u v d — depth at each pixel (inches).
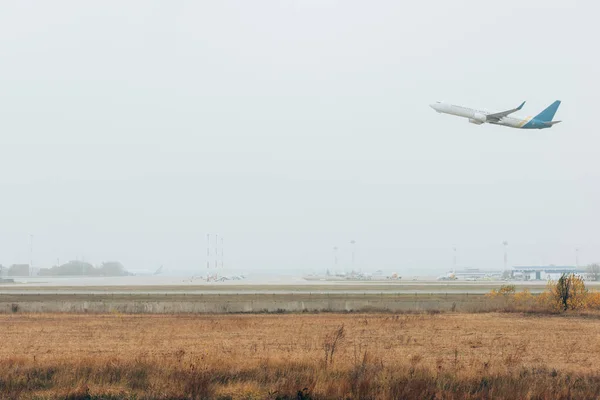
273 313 5329.7
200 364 2384.4
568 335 3614.7
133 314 5231.3
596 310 5290.4
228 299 6692.9
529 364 2588.6
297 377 2241.6
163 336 3501.5
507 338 3457.2
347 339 3371.1
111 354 2775.6
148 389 2148.1
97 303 5738.2
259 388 2159.2
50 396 2090.3
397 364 2442.2
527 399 2080.5
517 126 7485.2
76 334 3614.7
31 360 2544.3
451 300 6333.7
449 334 3624.5
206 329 3878.0
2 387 2166.6
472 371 2338.8
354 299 6609.3
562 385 2198.6
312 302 5777.6
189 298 6860.2
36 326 4097.0
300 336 3491.6
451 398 2080.5
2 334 3617.1
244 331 3752.5
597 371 2454.5
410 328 3951.8
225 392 2122.3
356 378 2199.8
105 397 2096.5
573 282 5506.9
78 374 2283.5
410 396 2063.2
